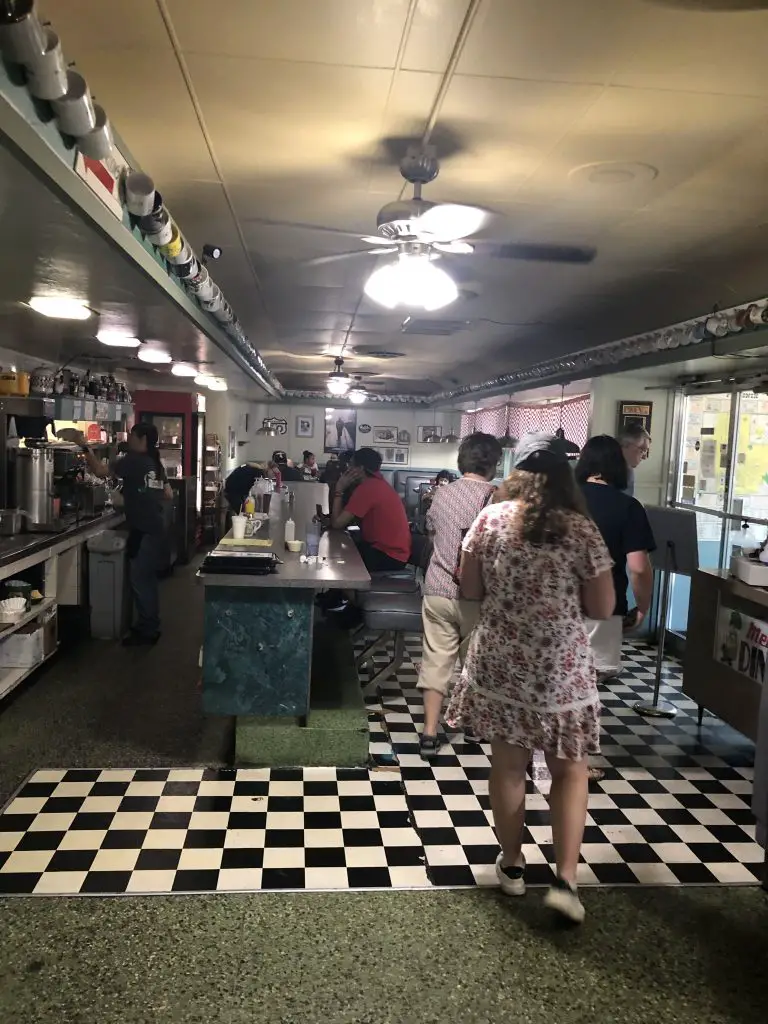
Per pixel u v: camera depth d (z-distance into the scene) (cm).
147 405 947
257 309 659
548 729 233
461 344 830
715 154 281
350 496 569
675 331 498
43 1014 201
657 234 383
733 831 316
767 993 220
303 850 284
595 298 536
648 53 212
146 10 199
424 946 234
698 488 587
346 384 1028
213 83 239
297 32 208
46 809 307
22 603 433
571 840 240
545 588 234
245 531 463
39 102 192
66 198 221
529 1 189
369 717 424
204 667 353
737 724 388
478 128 266
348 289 563
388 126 268
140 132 278
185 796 322
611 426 618
